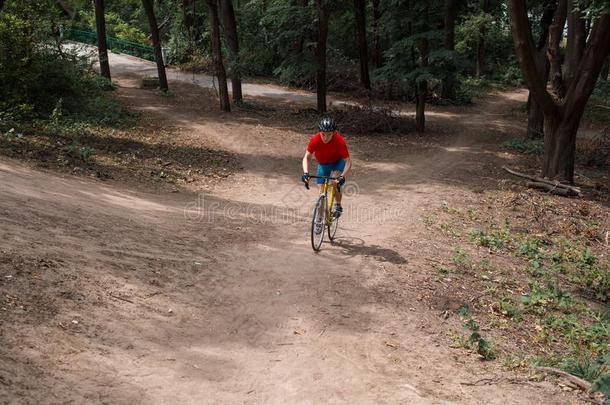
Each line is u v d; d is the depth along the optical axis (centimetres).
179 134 1930
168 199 1125
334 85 3659
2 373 347
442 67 2248
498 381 487
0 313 423
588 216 1330
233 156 1712
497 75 5219
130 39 4716
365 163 1789
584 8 1225
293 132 2205
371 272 764
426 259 867
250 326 552
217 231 898
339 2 2603
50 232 645
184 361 448
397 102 3419
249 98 3058
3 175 862
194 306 572
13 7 1708
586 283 907
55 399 342
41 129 1527
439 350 554
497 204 1355
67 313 464
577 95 1491
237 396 411
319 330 562
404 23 2253
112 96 2589
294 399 420
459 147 2181
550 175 1575
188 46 3869
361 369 484
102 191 1031
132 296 546
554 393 466
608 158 2064
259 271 720
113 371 400
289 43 2639
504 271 886
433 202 1311
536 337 635
